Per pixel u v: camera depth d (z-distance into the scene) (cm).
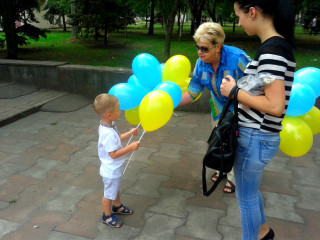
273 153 185
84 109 587
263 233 230
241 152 187
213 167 194
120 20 1297
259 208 204
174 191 319
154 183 334
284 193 315
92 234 254
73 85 646
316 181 338
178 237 251
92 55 1042
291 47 171
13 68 674
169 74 314
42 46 1286
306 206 293
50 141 439
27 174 348
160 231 258
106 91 628
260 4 165
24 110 541
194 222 270
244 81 172
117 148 243
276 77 160
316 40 1543
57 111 567
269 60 161
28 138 448
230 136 184
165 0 1040
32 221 269
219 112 273
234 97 179
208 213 283
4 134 462
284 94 164
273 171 360
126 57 998
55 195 309
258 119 177
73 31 1634
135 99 306
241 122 185
